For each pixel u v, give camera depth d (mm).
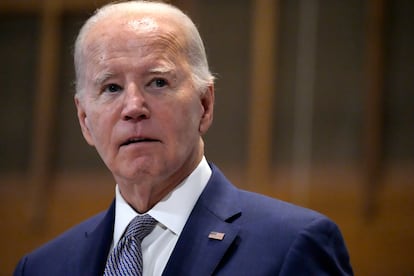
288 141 11148
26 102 12617
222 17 11664
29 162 12500
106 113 4469
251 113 11305
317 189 10875
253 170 11188
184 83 4523
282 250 4289
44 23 12547
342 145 10867
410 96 10484
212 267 4277
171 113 4418
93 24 4688
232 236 4414
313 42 11172
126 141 4406
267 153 11172
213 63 11602
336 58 11023
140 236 4539
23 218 12320
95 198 12031
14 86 12695
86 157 12250
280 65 11312
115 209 4848
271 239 4367
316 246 4285
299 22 11289
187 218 4570
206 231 4465
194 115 4562
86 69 4637
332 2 11133
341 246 4430
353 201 10648
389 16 10695
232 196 4742
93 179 12141
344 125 10883
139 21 4543
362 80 10828
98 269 4676
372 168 10547
